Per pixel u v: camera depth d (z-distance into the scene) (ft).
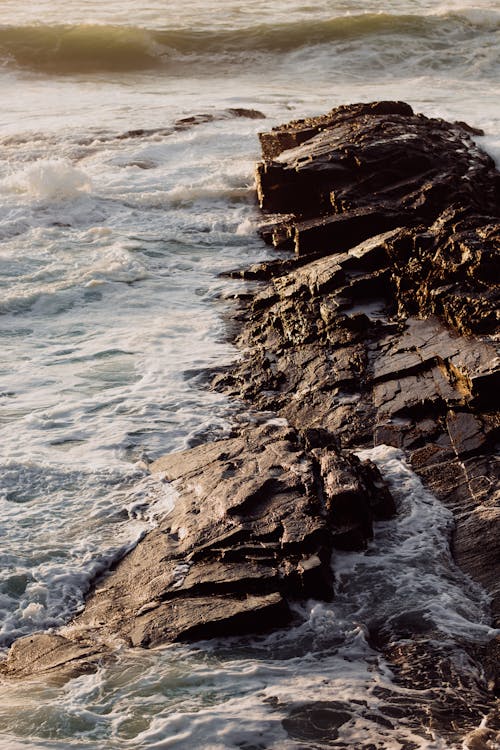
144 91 97.14
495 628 21.06
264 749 17.22
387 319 37.37
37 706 18.48
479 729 17.61
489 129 68.39
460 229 39.50
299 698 18.66
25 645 21.16
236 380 35.76
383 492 25.81
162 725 17.81
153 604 22.03
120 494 27.25
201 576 22.48
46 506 26.68
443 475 27.48
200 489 26.40
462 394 30.01
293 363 35.94
